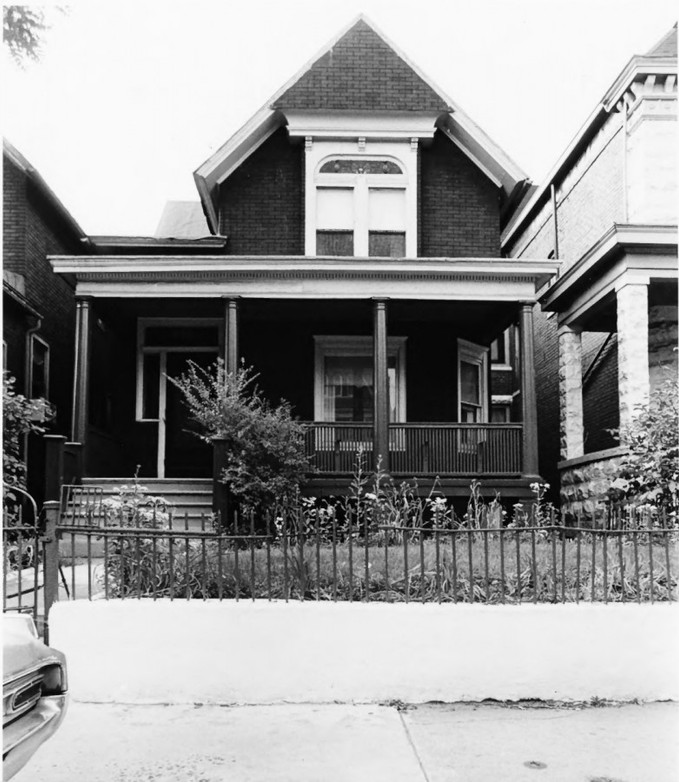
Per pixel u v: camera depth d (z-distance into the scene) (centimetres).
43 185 1223
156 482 1112
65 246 1422
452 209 1342
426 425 1134
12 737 318
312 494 1109
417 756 414
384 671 506
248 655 503
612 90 1283
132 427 1350
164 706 492
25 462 1091
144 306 1254
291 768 397
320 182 1311
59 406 1382
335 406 1353
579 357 1314
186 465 1349
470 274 1152
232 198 1339
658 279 1098
